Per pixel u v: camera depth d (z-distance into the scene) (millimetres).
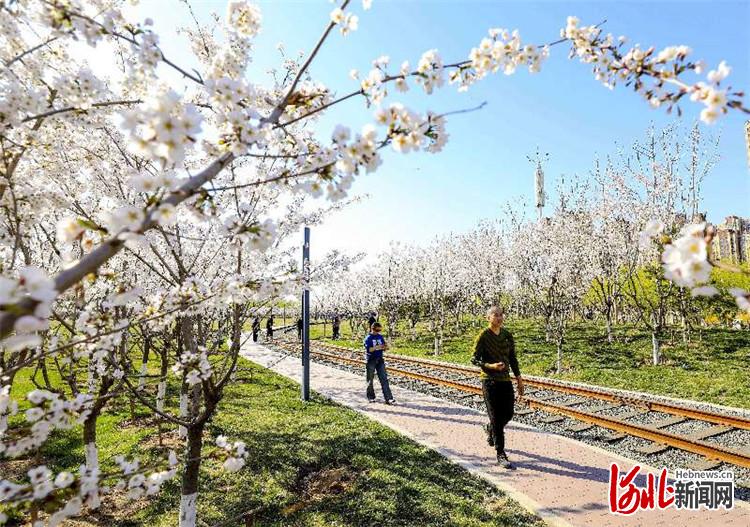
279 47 4676
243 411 9164
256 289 3430
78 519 5047
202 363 3648
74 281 1544
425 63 2434
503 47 2486
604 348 15023
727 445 6484
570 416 8047
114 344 2947
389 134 2176
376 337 9953
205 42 4590
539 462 5914
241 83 2369
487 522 4488
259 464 6270
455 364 14703
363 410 9109
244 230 2500
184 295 3377
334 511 4926
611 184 15562
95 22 2287
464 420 8078
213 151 2449
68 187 4543
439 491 5191
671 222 13781
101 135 4648
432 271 23250
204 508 5141
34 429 2473
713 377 10461
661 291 13133
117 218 1723
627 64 2381
